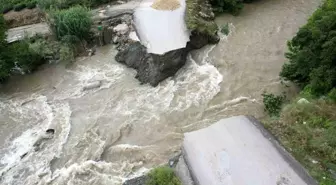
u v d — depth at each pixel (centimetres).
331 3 1440
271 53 1684
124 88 1599
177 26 1741
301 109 1151
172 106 1462
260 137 1056
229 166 984
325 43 1188
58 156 1295
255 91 1481
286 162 961
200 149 1059
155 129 1370
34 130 1432
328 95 1187
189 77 1593
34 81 1727
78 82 1680
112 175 1202
